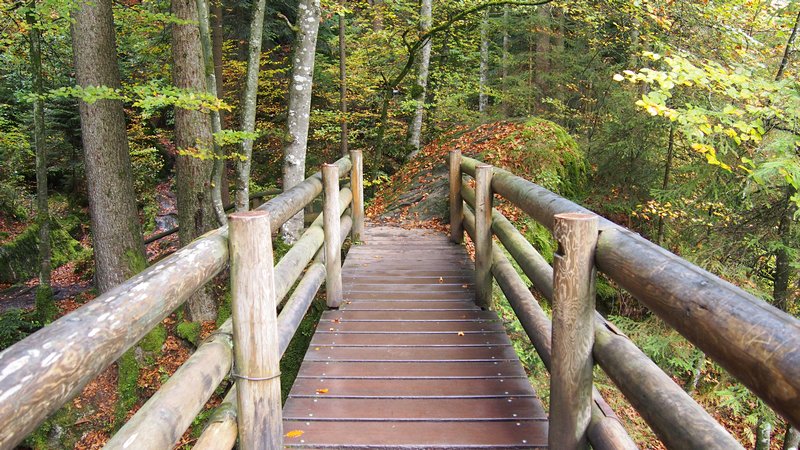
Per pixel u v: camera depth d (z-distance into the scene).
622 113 8.65
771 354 0.97
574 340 1.91
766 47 6.93
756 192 6.65
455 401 2.88
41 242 8.78
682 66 4.52
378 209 8.76
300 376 3.18
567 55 11.59
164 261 1.60
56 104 13.60
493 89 12.81
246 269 2.01
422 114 12.55
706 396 6.89
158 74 11.08
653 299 1.41
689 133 4.63
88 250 13.26
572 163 8.65
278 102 13.95
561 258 1.89
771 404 0.98
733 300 1.13
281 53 14.46
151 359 7.12
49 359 0.96
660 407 1.45
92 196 7.34
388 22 12.68
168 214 14.27
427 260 5.73
